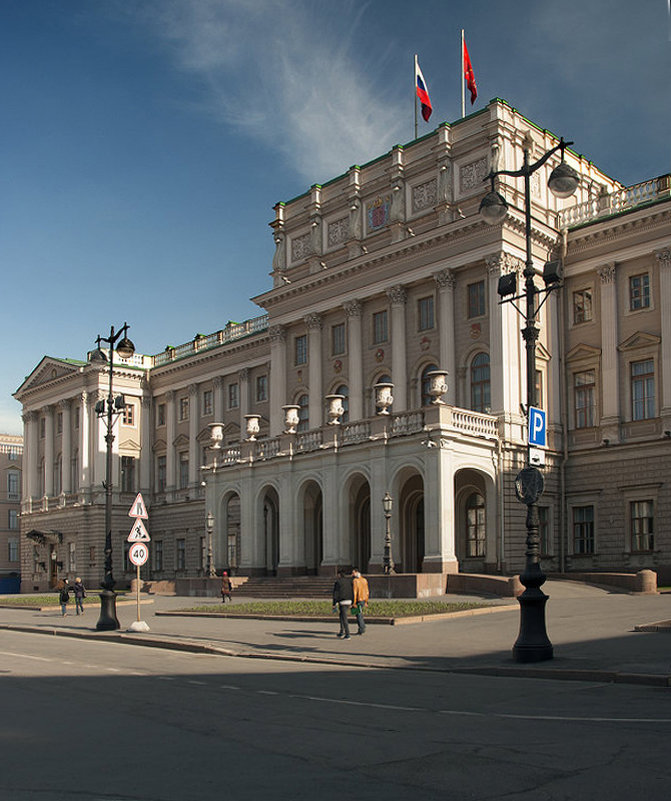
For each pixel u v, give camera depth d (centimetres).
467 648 2186
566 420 4684
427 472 4050
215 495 5375
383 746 1066
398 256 5019
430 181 4991
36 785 910
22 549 8381
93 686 1691
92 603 4966
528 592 1881
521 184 4709
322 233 5606
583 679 1636
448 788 866
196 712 1352
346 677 1792
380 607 3250
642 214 4406
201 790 875
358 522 4934
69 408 7981
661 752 992
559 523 4606
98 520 7406
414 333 4978
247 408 6781
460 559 4544
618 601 3178
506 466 4334
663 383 4291
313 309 5550
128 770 972
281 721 1255
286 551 4803
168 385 7638
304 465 4778
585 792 837
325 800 830
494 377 4466
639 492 4341
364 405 5206
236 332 7062
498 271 4519
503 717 1246
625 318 4503
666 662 1733
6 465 10238
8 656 2338
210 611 3691
